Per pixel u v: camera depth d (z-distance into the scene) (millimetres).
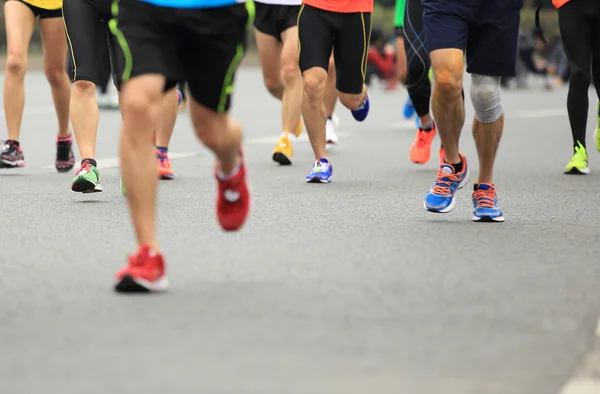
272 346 10680
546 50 83375
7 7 25188
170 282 13625
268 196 22281
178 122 43000
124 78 13039
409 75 27578
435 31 17844
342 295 12922
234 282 13641
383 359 10250
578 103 26547
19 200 21391
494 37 17797
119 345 10695
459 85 17922
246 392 9266
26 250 15836
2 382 9508
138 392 9234
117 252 15719
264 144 34781
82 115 21562
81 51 21312
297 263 14898
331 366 10016
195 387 9383
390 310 12188
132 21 13062
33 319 11719
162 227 17984
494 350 10578
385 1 171625
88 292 13016
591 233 17656
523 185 24422
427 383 9523
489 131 18484
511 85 82438
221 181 14375
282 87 29812
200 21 13008
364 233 17469
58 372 9812
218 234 17281
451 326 11500
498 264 14930
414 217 19391
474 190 19062
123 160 12961
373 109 53719
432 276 14070
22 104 25938
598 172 27156
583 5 26062
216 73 13367
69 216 19250
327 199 21859
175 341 10852
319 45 24469
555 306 12469
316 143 25078
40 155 30562
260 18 28703
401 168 28328
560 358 10320
